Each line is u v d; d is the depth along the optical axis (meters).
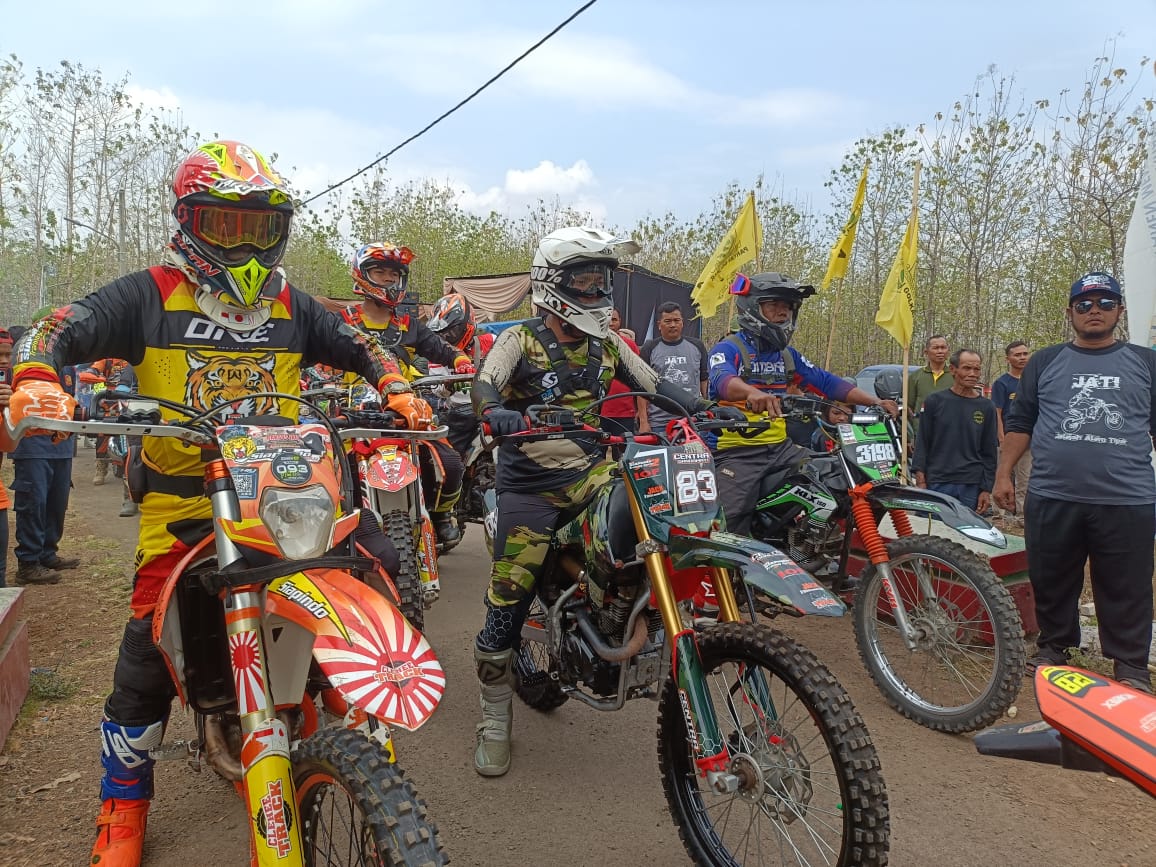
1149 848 3.10
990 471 6.71
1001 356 16.22
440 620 5.50
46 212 23.77
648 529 2.83
